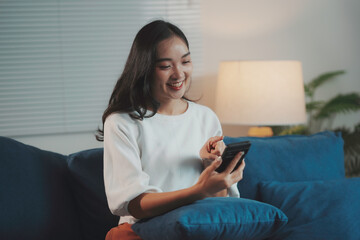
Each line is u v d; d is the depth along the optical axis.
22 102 2.94
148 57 1.57
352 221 1.85
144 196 1.46
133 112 1.62
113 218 1.91
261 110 2.68
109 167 1.58
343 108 3.24
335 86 3.43
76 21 2.99
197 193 1.40
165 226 1.34
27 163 1.78
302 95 2.79
